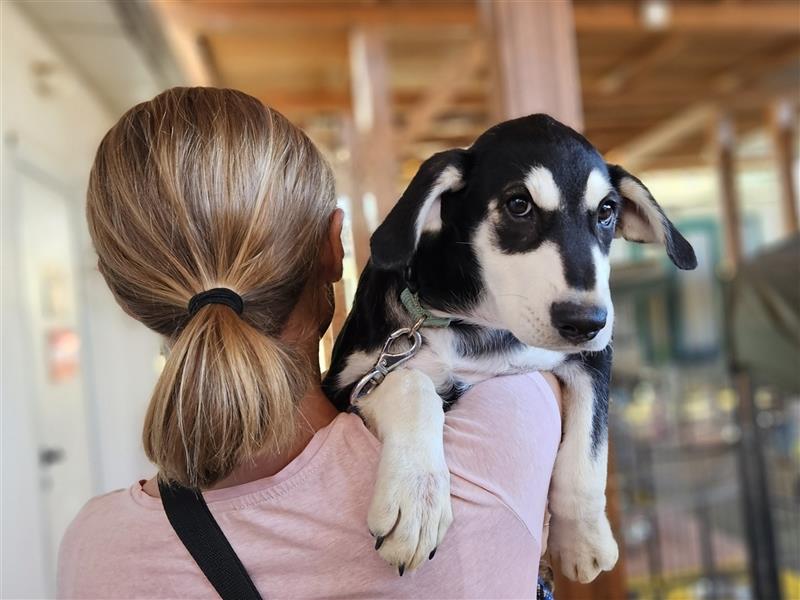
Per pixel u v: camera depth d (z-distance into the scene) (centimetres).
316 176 99
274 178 90
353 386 108
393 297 111
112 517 88
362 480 83
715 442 568
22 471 282
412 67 610
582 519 110
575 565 114
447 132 784
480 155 113
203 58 539
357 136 555
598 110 786
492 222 109
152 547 83
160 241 86
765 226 1228
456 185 111
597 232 110
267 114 95
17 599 266
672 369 1001
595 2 513
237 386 77
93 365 407
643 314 1163
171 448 79
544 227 106
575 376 113
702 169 1112
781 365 392
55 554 320
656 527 477
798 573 447
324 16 487
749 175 1219
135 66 412
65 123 390
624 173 122
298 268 94
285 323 96
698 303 1177
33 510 292
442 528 79
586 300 98
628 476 557
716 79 716
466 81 517
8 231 289
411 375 98
